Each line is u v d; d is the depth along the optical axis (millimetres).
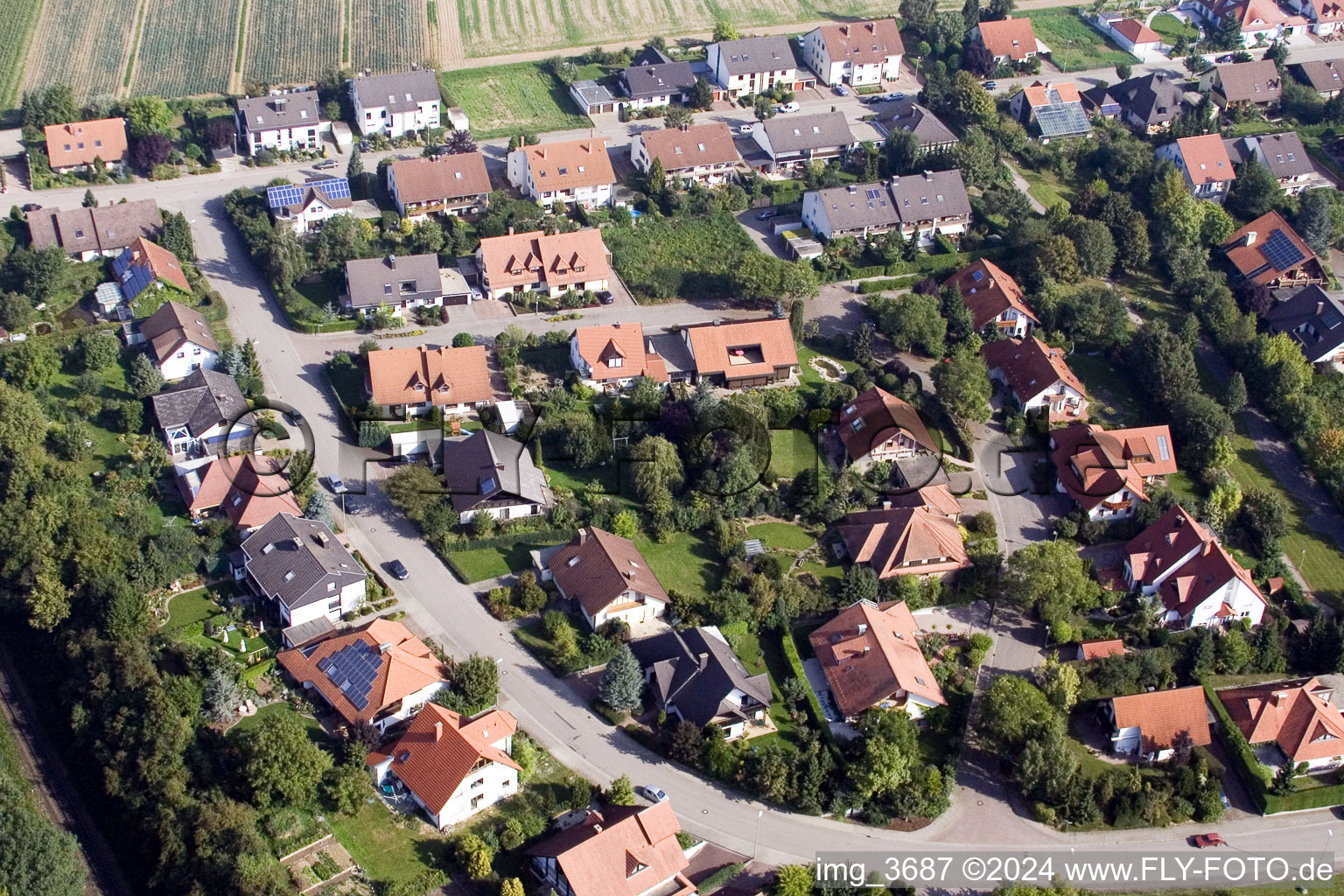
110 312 184125
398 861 120062
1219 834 132625
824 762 129625
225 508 153375
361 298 185625
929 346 185250
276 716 126312
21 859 116812
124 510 151750
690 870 122812
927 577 153000
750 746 133125
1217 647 148750
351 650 134500
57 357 174875
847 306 197000
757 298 195625
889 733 131250
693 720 133250
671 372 177500
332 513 156000
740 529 157375
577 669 139625
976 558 154375
